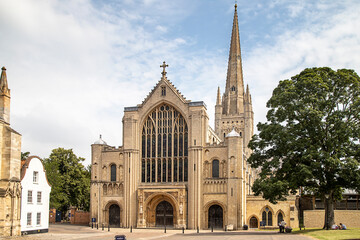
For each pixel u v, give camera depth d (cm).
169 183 8906
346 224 8175
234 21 15925
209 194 8556
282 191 6331
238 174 8450
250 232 7181
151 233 7269
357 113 6297
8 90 6594
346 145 6456
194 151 8700
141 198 8756
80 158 11025
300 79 6719
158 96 9225
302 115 6475
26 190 6788
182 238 5781
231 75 15488
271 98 6925
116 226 9075
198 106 8881
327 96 6512
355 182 6150
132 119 9231
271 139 6825
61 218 11988
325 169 6431
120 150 9294
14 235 6262
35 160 7081
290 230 6538
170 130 9125
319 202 10881
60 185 10150
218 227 8481
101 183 9225
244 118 14838
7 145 6350
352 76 6550
